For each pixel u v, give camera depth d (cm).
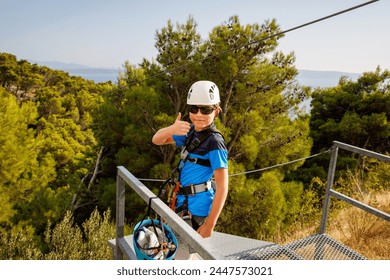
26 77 6347
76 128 3566
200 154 203
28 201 1327
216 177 192
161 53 1231
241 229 1089
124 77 1373
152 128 1157
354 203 312
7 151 1183
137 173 1326
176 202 220
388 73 2131
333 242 329
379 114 1970
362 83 2216
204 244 122
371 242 477
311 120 2378
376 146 2242
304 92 1252
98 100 1443
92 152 1864
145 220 220
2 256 791
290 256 309
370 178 995
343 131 2036
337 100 2270
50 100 4147
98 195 1471
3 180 1217
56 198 1330
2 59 6253
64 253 726
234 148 1195
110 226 834
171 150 1191
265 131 1232
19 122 1324
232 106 1223
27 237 1066
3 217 1152
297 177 1778
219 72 1140
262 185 1062
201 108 199
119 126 1348
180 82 1145
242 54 1100
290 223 1070
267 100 1192
